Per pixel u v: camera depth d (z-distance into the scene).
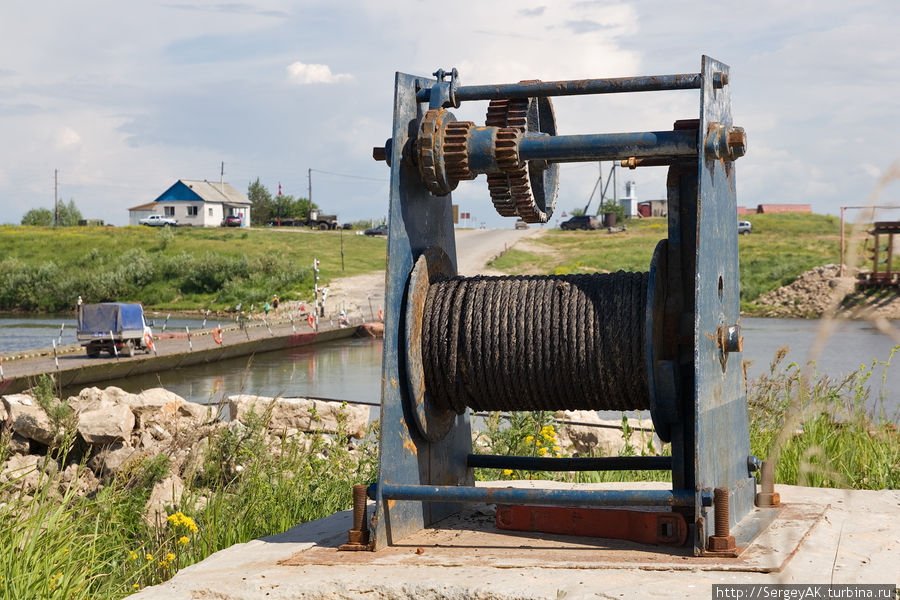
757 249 87.31
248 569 4.77
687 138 5.02
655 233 103.75
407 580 4.31
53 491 8.29
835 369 24.67
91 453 12.02
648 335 4.93
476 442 10.16
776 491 6.29
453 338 5.49
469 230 116.69
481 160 5.42
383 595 4.29
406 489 5.03
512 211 5.94
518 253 88.06
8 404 12.12
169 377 32.94
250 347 40.75
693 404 5.12
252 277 78.25
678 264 5.25
